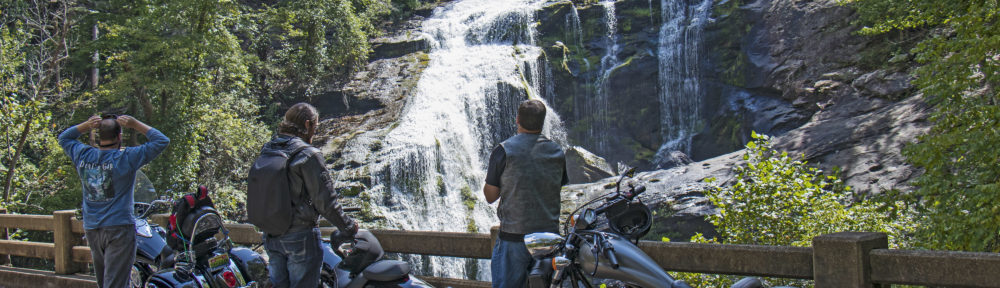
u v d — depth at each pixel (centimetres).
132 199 536
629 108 3052
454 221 2453
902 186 1648
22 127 2528
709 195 1004
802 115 2525
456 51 3234
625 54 3147
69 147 543
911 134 1861
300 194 411
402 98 2920
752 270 392
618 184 384
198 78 2691
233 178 2727
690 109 2970
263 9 3697
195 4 2598
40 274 782
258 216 409
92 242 539
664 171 2164
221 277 470
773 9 2830
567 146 3053
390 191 2366
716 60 2922
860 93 2298
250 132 2747
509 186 395
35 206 2539
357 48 3238
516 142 400
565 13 3278
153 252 540
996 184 738
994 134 760
